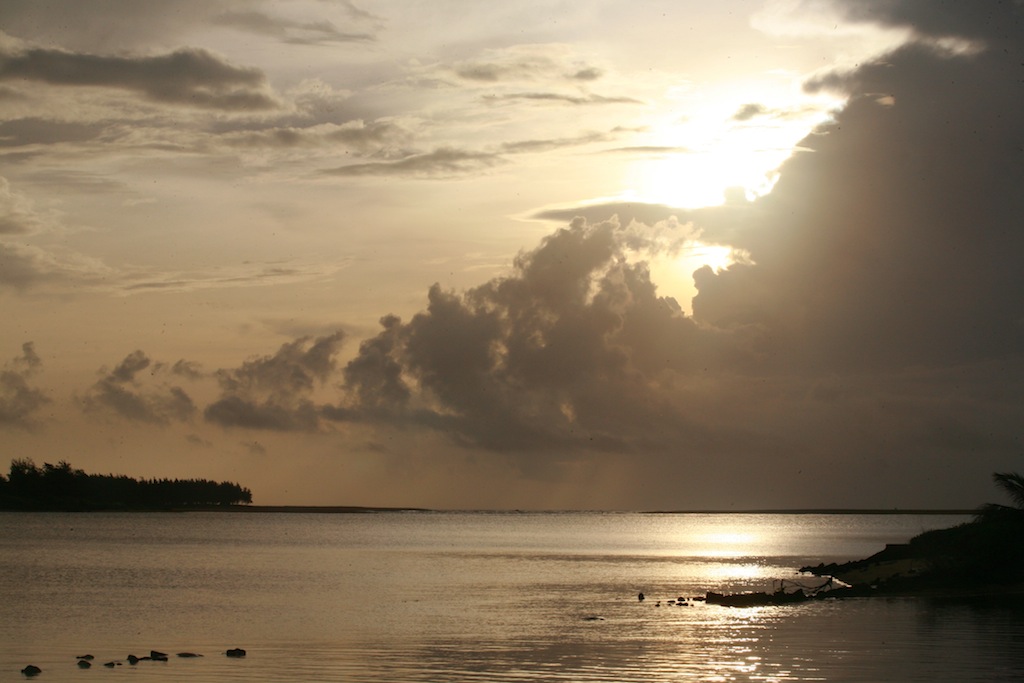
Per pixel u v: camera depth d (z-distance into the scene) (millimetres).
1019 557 73188
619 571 117062
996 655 45094
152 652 47719
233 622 62688
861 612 61844
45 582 94062
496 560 142625
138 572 108375
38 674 43344
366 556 151000
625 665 44750
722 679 41125
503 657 47406
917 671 41750
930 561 79875
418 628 59062
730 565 129500
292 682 41531
